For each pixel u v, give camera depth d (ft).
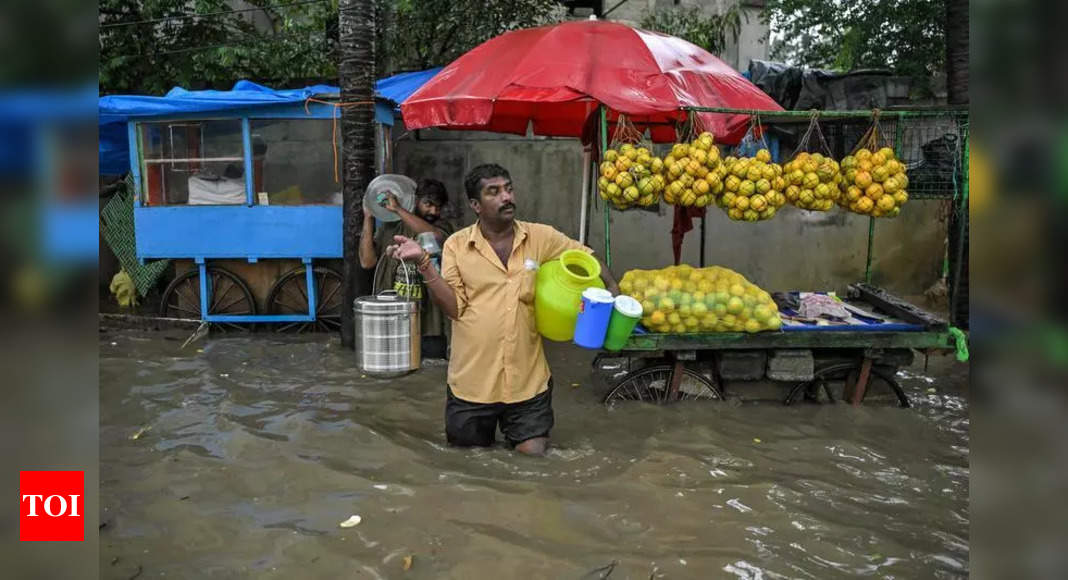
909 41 32.68
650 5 37.65
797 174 15.88
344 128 21.76
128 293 26.45
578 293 12.80
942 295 27.63
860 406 16.94
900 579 9.50
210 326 24.80
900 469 13.34
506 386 13.02
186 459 13.07
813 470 13.17
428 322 19.57
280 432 14.57
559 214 29.04
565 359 21.77
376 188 18.60
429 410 16.19
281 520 10.85
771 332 16.12
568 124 23.47
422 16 29.86
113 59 29.35
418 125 17.31
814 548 10.26
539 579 9.34
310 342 23.20
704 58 18.80
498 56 17.69
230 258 24.66
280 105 23.40
